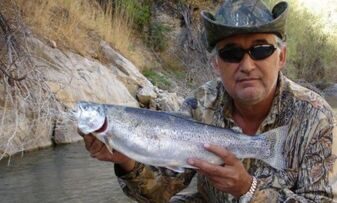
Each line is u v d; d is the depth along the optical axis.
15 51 2.75
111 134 0.93
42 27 3.79
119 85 4.14
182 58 5.99
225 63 1.04
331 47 7.54
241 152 0.99
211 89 1.15
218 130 0.98
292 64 6.71
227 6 1.05
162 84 5.09
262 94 1.02
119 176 1.10
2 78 2.80
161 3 6.46
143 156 0.95
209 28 1.03
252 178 0.96
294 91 1.07
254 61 1.01
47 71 3.27
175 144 0.95
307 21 7.25
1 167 2.61
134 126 0.94
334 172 1.02
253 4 1.05
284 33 1.04
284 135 1.01
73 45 4.05
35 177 2.47
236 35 1.01
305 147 1.04
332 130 1.03
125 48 5.12
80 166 2.69
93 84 3.72
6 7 3.17
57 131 3.09
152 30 6.12
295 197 0.99
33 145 2.92
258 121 1.10
